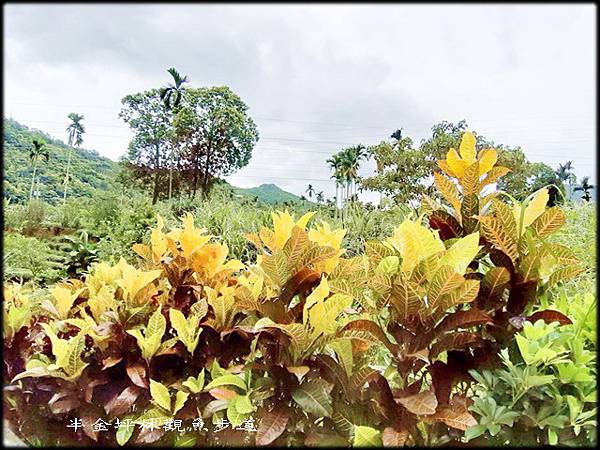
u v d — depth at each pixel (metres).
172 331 1.56
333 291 1.33
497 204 1.34
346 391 1.31
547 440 1.21
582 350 1.23
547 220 1.41
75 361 1.37
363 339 1.29
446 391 1.25
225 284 1.61
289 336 1.28
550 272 1.31
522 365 1.28
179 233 1.76
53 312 1.59
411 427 1.21
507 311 1.35
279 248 1.48
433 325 1.27
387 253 1.41
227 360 1.46
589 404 1.25
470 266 1.49
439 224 1.53
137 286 1.53
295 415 1.31
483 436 1.25
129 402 1.33
